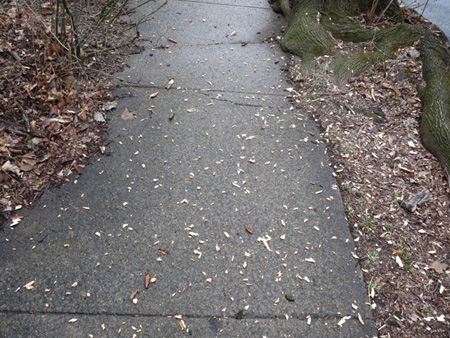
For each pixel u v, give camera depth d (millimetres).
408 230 3334
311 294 2881
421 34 5113
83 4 5367
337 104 4500
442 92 4379
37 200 3332
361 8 5789
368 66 4934
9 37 4605
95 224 3195
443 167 3824
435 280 3014
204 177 3631
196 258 3037
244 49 5340
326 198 3541
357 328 2721
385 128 4250
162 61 4961
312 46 5191
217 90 4594
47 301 2719
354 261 3105
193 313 2727
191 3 6219
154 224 3232
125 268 2938
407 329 2738
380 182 3707
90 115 4098
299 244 3182
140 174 3609
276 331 2672
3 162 3506
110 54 4934
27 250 2994
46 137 3777
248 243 3162
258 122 4223
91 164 3662
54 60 4426
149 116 4180
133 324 2648
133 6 5902
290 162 3834
